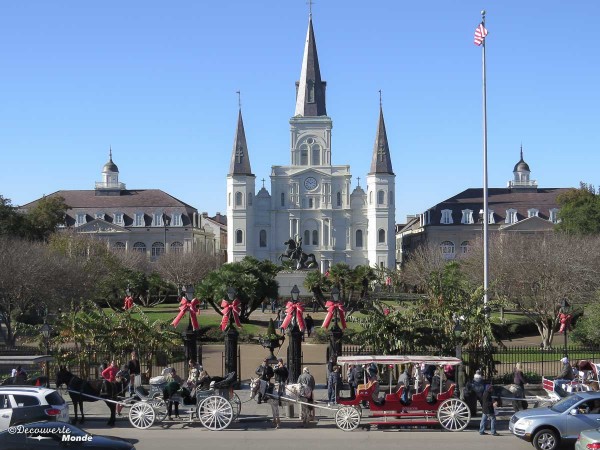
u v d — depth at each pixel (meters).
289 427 28.95
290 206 159.62
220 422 28.33
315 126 162.00
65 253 92.94
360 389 28.98
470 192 160.00
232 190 158.00
